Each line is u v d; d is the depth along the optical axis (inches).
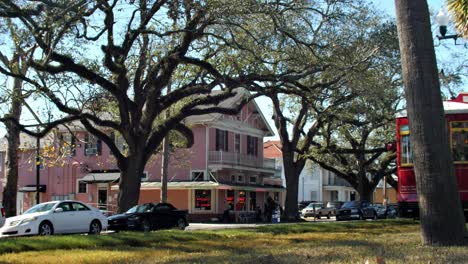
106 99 979.3
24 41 780.0
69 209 948.0
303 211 2194.9
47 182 2038.6
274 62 891.4
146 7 831.1
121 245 549.6
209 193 1833.2
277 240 590.9
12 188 1083.9
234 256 398.0
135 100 940.6
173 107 1199.6
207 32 889.5
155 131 987.9
